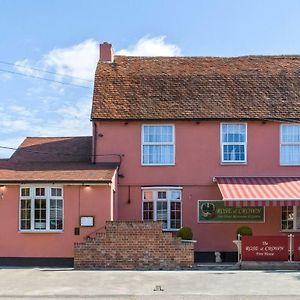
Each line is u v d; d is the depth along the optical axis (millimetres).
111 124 34844
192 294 21672
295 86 37094
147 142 34812
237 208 34219
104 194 30734
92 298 21047
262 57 40438
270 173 34688
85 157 36875
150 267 29312
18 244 30594
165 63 39469
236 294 21656
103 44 39438
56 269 29188
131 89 36562
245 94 36281
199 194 34469
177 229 34312
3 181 30469
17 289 22891
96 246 29422
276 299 20656
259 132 34938
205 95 36125
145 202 34500
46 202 30719
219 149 34812
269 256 29625
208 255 33969
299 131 34969
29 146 39125
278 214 34188
